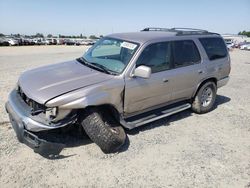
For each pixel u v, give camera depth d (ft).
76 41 202.39
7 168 12.05
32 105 12.43
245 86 31.42
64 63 16.90
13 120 12.86
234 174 12.63
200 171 12.71
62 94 12.25
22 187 10.91
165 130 17.03
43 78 13.91
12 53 77.87
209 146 15.24
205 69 19.06
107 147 13.15
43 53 79.20
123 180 11.74
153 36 16.55
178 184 11.67
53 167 12.35
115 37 17.19
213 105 22.84
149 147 14.69
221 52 20.98
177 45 17.24
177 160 13.56
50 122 12.05
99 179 11.71
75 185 11.25
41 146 11.93
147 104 15.83
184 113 20.42
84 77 13.89
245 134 17.13
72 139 14.90
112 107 14.08
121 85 13.93
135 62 14.57
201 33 19.80
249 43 161.17
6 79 29.55
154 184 11.59
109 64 15.16
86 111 13.10
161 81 15.94
